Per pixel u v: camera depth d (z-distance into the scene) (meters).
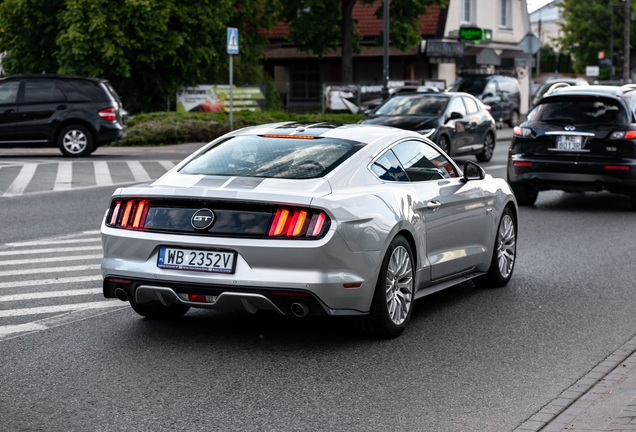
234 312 8.16
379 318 7.07
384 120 22.12
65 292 8.88
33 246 11.53
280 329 7.55
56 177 19.12
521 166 15.67
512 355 6.87
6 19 35.53
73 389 5.91
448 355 6.84
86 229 12.93
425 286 7.95
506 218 9.48
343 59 42.59
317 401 5.72
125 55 34.88
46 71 36.16
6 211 14.59
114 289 7.02
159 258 6.75
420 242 7.60
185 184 6.89
